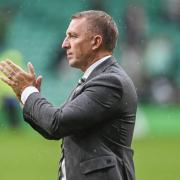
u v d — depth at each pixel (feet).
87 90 39.45
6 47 169.17
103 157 39.19
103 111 39.19
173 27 180.75
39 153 117.39
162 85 174.29
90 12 40.57
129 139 40.47
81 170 39.19
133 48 170.40
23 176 96.53
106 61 40.47
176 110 168.25
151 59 175.01
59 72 166.40
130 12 171.83
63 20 174.91
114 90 39.42
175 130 160.66
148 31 178.50
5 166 105.40
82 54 40.45
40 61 168.96
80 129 39.14
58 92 164.86
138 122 152.97
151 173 101.09
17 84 39.78
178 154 121.08
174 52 178.50
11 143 129.18
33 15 174.19
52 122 38.75
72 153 39.55
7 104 145.69
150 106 169.37
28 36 171.83
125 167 39.81
